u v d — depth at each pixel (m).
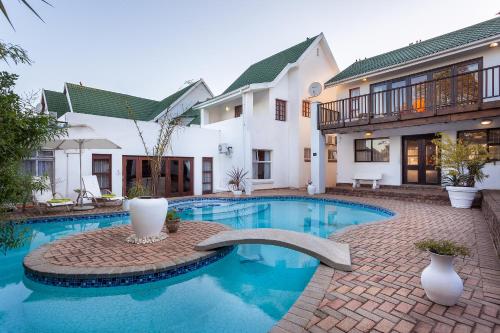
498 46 9.70
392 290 3.29
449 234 5.78
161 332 3.16
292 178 16.53
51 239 6.85
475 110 8.98
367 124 11.89
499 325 2.55
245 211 11.02
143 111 20.55
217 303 3.83
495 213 5.03
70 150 10.54
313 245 4.60
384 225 6.71
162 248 5.11
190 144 14.30
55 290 4.03
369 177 13.38
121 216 8.94
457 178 9.42
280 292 4.18
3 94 2.58
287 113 16.67
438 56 10.57
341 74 14.98
